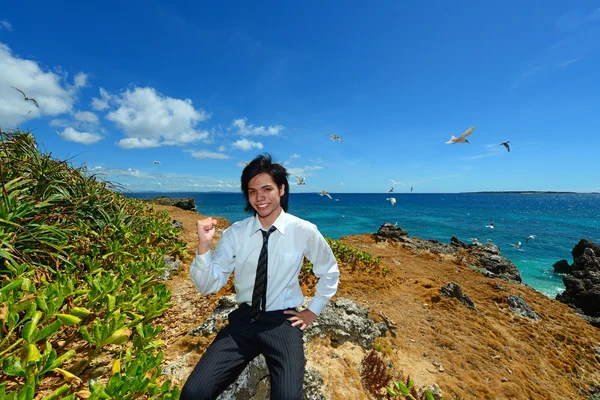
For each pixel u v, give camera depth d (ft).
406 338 17.04
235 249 7.11
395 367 12.83
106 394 5.78
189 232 29.53
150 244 20.15
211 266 6.47
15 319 6.50
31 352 5.74
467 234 113.19
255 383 8.12
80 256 13.05
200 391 5.51
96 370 7.60
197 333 10.75
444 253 53.83
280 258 6.78
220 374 5.94
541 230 128.16
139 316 8.78
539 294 37.06
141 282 12.67
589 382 19.34
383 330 15.84
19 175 14.61
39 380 6.28
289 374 5.87
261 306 6.75
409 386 10.98
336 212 196.85
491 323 23.65
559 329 26.22
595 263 60.59
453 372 14.87
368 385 10.44
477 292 32.30
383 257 42.50
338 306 14.58
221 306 12.36
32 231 12.00
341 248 29.89
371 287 23.44
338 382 9.63
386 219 157.17
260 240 6.86
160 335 10.85
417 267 39.47
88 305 9.18
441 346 17.47
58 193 16.40
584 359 22.34
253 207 6.91
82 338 8.65
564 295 46.16
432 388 12.39
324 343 11.78
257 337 6.53
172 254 20.06
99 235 16.35
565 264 66.08
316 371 9.36
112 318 8.11
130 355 7.30
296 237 6.87
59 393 5.33
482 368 16.29
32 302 6.83
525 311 28.14
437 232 116.57
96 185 20.62
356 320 13.66
